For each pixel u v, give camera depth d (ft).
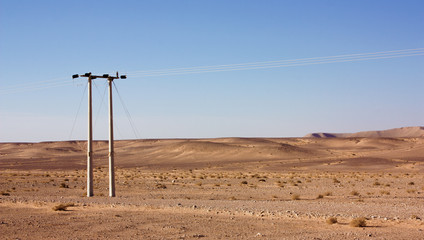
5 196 152.15
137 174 360.48
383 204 111.24
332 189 175.32
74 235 71.05
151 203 116.16
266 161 552.41
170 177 303.48
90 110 144.56
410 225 75.10
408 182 215.31
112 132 145.28
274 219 84.74
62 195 158.92
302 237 65.16
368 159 458.91
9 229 77.61
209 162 599.98
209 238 66.49
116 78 143.95
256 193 160.76
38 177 317.63
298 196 134.51
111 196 144.25
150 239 66.44
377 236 64.90
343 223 78.33
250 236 67.31
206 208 102.27
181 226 77.87
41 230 76.43
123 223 82.64
